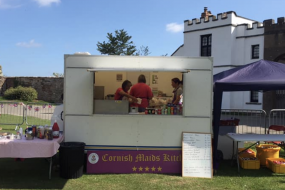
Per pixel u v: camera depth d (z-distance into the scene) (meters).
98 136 5.14
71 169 4.68
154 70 4.92
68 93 5.12
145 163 5.16
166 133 5.18
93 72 5.14
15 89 22.20
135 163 5.14
